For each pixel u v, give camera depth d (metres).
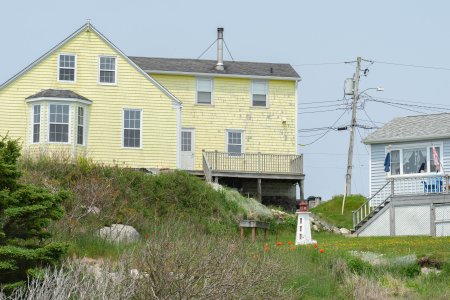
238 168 52.88
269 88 56.47
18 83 48.12
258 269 21.03
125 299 17.86
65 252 20.42
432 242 35.31
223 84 55.91
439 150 48.44
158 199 39.19
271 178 51.94
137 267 19.52
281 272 22.75
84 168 37.22
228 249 20.61
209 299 18.80
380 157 50.44
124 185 37.91
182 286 18.59
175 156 49.88
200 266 18.94
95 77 49.28
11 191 21.05
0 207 20.66
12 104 47.84
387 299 24.78
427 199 41.97
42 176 33.91
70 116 47.59
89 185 32.12
